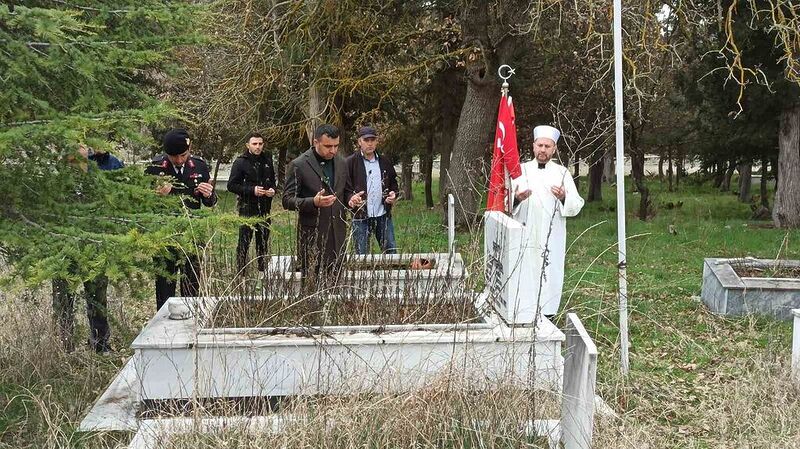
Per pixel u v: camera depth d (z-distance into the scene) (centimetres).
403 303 568
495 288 567
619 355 605
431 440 390
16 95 418
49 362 535
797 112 1611
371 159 797
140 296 473
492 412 401
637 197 2766
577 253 1205
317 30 1438
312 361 473
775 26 1018
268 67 1432
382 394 421
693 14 1203
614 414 448
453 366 418
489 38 1394
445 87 1981
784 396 481
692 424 483
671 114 2222
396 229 1273
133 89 522
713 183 3519
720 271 802
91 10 480
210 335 485
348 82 1412
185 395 468
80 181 469
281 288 568
